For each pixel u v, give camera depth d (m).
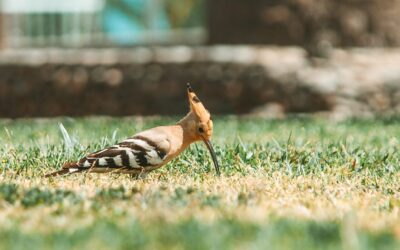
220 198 7.70
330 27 27.77
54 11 37.66
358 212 7.57
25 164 9.96
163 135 9.07
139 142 8.99
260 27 28.00
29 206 7.30
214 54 25.81
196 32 40.66
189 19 40.72
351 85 23.88
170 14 40.56
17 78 26.00
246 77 24.55
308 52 25.05
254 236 6.05
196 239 5.86
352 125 16.77
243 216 6.94
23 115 25.95
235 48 27.17
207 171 9.96
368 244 5.89
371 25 28.05
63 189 8.16
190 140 9.30
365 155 11.05
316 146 11.82
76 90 25.75
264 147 11.48
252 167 10.18
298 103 24.02
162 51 26.34
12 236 6.05
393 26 28.12
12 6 36.19
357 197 8.55
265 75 24.38
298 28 27.72
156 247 5.71
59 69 25.92
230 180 9.33
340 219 7.08
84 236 5.99
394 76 24.03
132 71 25.48
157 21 40.12
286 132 15.31
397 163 10.77
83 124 17.22
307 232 6.19
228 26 28.55
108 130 15.04
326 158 10.73
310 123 17.33
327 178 9.65
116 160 8.91
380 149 12.29
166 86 25.16
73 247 5.72
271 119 18.97
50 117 25.84
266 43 27.97
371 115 21.89
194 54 25.92
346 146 11.90
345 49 27.47
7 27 35.72
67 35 38.06
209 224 6.41
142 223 6.46
